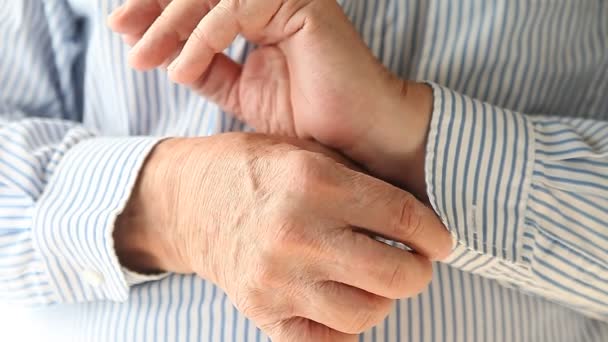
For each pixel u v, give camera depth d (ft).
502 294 1.50
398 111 1.38
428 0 1.55
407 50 1.58
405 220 1.25
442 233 1.28
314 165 1.27
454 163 1.38
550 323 1.53
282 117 1.47
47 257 1.54
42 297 1.59
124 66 1.66
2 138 1.62
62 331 1.68
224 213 1.32
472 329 1.47
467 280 1.49
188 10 1.38
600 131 1.43
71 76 1.87
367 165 1.46
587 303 1.42
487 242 1.36
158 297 1.52
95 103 1.79
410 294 1.27
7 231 1.55
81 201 1.52
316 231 1.24
